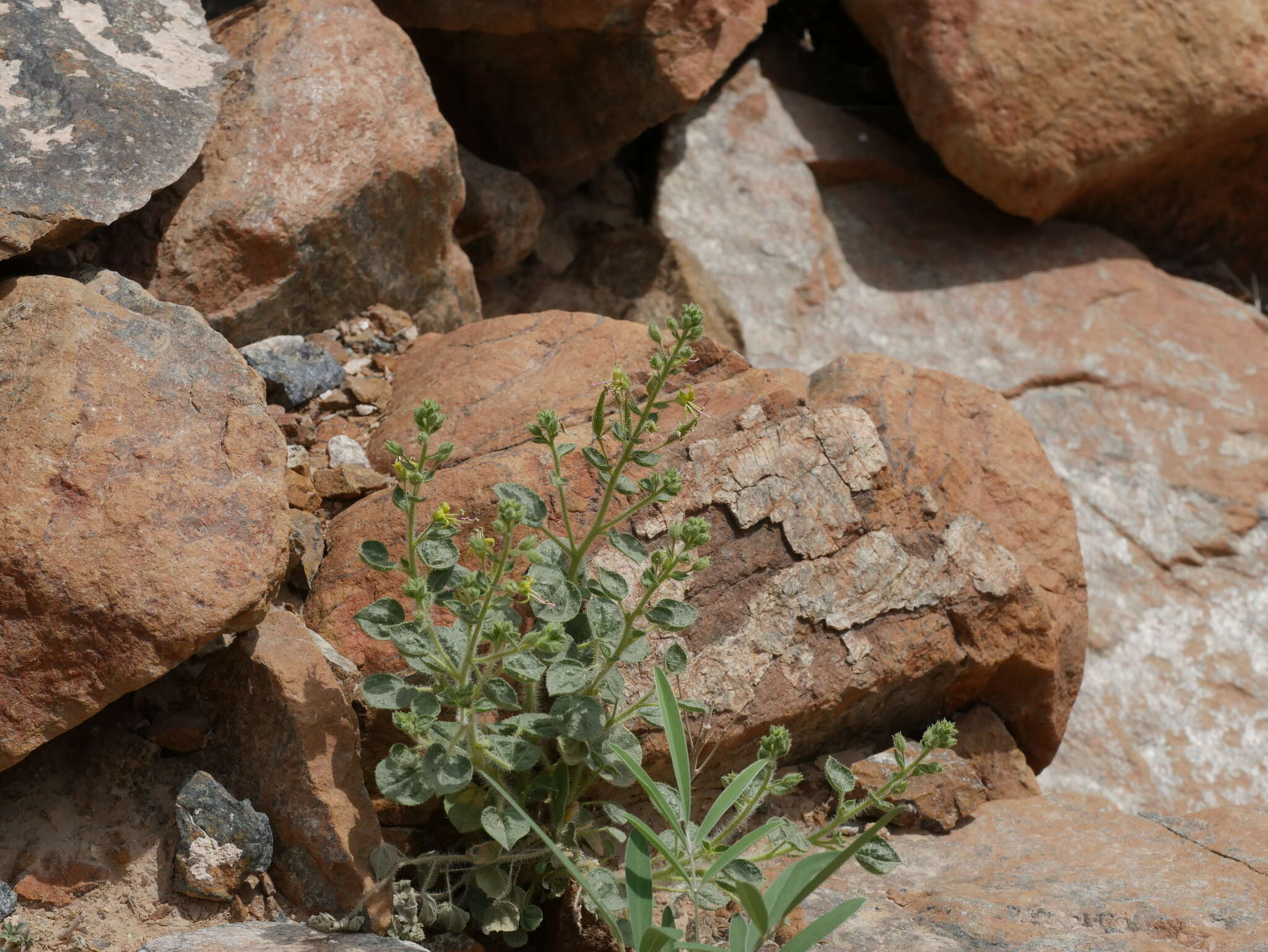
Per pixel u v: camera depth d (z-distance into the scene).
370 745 2.60
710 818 2.18
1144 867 2.82
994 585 3.17
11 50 3.13
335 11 3.74
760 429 3.04
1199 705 4.46
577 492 2.85
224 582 2.34
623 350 3.23
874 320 5.20
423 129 3.68
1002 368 5.09
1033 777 3.29
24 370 2.47
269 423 2.60
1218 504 4.87
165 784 2.40
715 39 4.78
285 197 3.42
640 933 2.02
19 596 2.22
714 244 5.20
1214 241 5.73
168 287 3.31
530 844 2.47
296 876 2.36
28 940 2.18
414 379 3.34
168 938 2.20
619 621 2.36
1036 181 5.12
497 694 2.32
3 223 2.78
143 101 3.17
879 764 3.10
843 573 3.02
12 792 2.34
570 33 4.62
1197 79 5.08
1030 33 4.99
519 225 4.64
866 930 2.55
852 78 5.99
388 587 2.72
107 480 2.36
